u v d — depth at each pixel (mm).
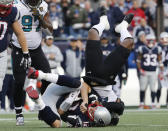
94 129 17062
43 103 18047
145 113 28344
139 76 36000
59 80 17922
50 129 17406
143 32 37562
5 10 18125
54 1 44125
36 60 20953
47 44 34281
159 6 40062
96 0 52188
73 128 17656
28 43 20781
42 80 19656
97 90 18719
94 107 17984
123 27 19812
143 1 44844
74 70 36312
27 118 25188
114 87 35188
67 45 38688
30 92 17812
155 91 38062
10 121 23328
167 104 36719
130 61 38406
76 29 41906
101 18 19891
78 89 18172
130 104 38344
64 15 42812
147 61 35969
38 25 20922
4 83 33125
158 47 36125
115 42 36344
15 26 18656
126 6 46125
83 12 42250
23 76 20516
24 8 20719
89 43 18891
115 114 18594
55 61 34469
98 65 18641
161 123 20766
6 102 36438
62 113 18375
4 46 18297
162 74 36312
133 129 17125
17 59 20500
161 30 40062
